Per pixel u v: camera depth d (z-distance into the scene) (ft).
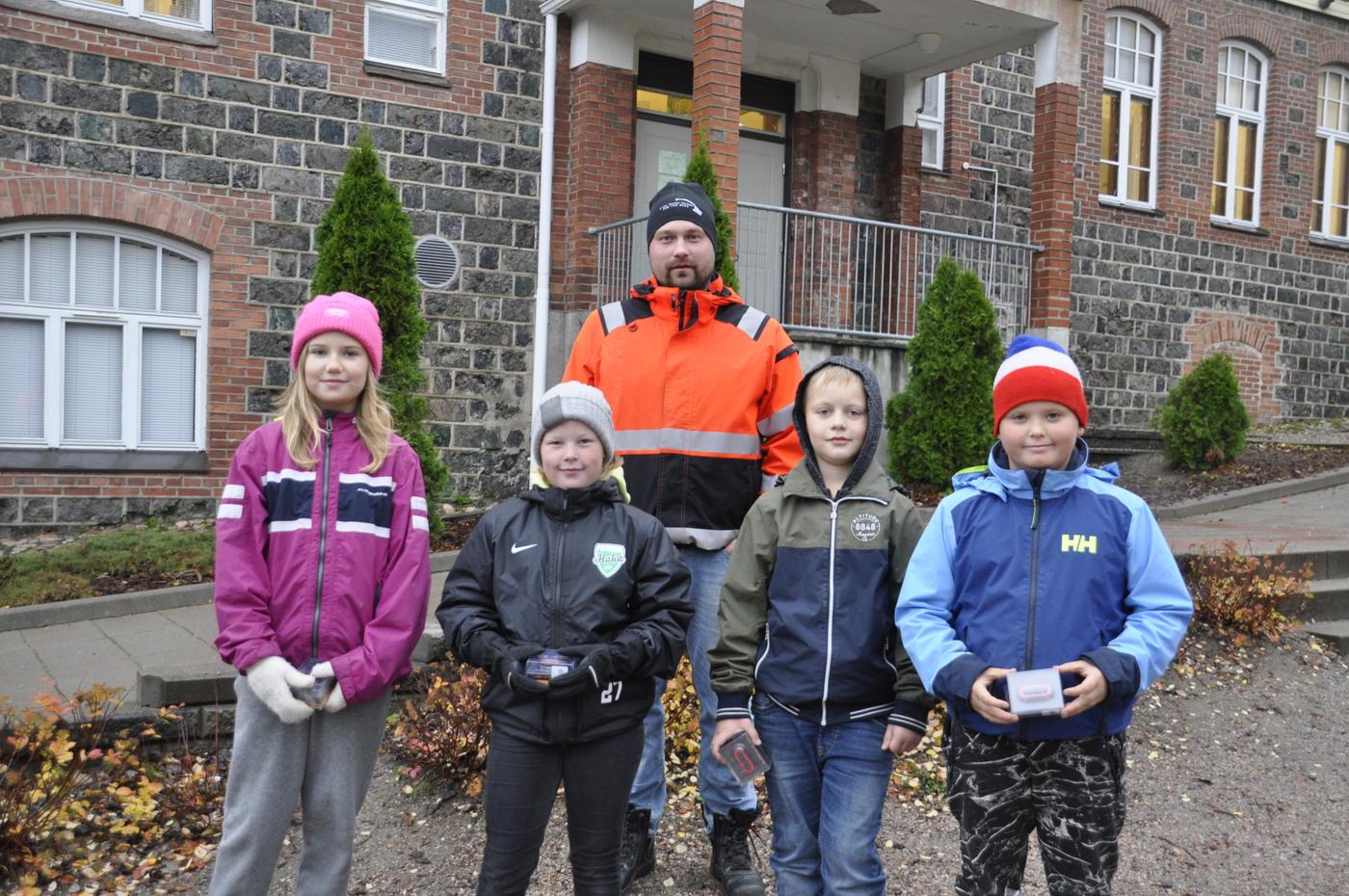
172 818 11.80
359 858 11.30
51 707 11.57
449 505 29.60
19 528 25.20
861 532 8.77
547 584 8.48
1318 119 49.70
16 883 10.59
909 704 8.46
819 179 36.47
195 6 27.12
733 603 9.01
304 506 8.46
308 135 28.19
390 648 8.32
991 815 8.11
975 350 30.71
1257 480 35.27
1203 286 46.09
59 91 25.21
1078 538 8.00
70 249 25.86
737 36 28.12
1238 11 46.14
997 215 40.50
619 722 8.49
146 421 27.07
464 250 30.68
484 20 30.66
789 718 8.82
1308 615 20.66
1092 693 7.43
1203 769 14.44
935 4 31.63
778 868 8.96
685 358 10.55
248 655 8.00
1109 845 7.92
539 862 11.18
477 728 12.64
